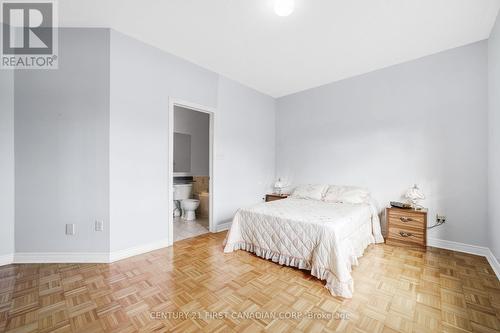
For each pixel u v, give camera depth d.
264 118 4.61
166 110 3.00
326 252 2.06
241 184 4.13
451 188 2.88
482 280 2.09
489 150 2.58
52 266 2.36
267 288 1.96
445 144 2.93
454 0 2.03
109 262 2.47
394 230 3.02
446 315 1.60
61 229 2.46
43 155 2.43
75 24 2.43
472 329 1.46
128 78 2.63
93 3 2.09
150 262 2.48
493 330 1.45
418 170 3.12
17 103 2.40
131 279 2.10
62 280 2.07
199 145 5.45
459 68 2.83
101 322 1.52
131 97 2.66
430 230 3.02
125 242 2.61
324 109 4.11
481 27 2.43
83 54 2.47
